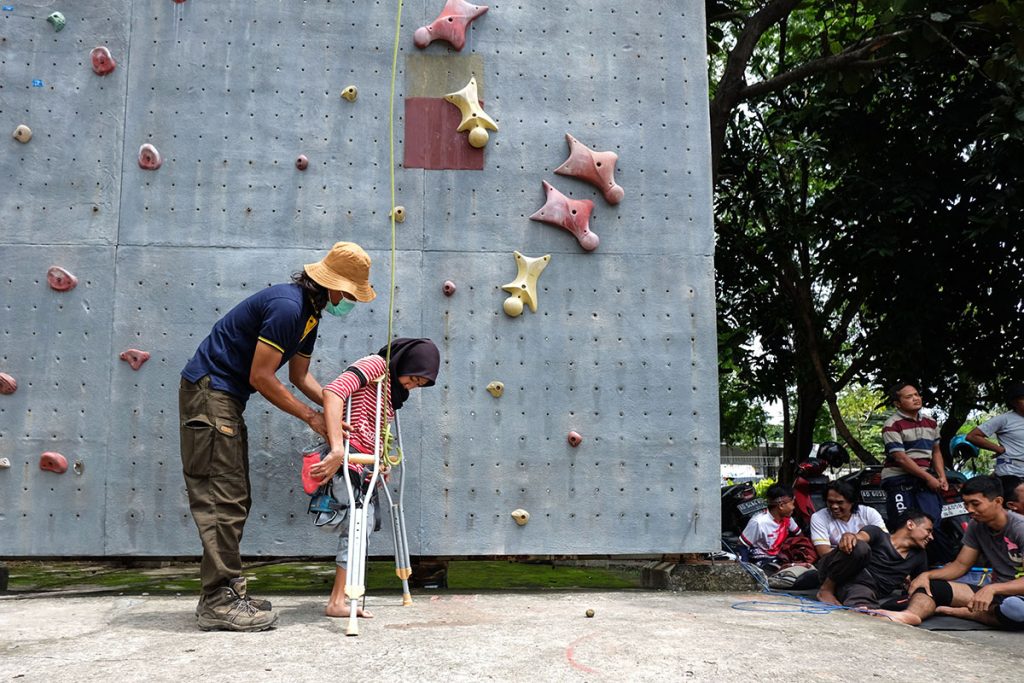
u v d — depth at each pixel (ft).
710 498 15.34
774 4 26.86
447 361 15.25
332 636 10.69
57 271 14.75
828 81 26.68
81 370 14.76
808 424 38.27
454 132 15.76
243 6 15.75
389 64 15.87
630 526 15.19
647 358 15.56
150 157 15.10
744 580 15.51
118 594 14.93
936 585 15.14
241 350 11.59
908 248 31.01
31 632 11.12
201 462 11.32
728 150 35.32
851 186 30.66
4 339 14.74
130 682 8.52
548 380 15.35
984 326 31.45
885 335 31.78
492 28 16.10
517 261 15.49
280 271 15.24
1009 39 23.24
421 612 12.62
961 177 29.78
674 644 10.43
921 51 23.22
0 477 14.51
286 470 14.84
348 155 15.60
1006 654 10.64
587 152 15.70
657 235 15.87
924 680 9.19
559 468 15.20
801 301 35.96
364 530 11.26
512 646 10.17
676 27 16.43
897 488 20.57
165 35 15.57
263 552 14.64
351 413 12.24
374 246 15.42
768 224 35.88
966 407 33.45
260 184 15.39
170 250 15.12
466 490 15.01
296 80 15.69
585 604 13.53
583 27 16.26
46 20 15.42
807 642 10.88
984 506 15.26
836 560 15.56
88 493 14.56
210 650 9.92
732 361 36.32
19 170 15.08
